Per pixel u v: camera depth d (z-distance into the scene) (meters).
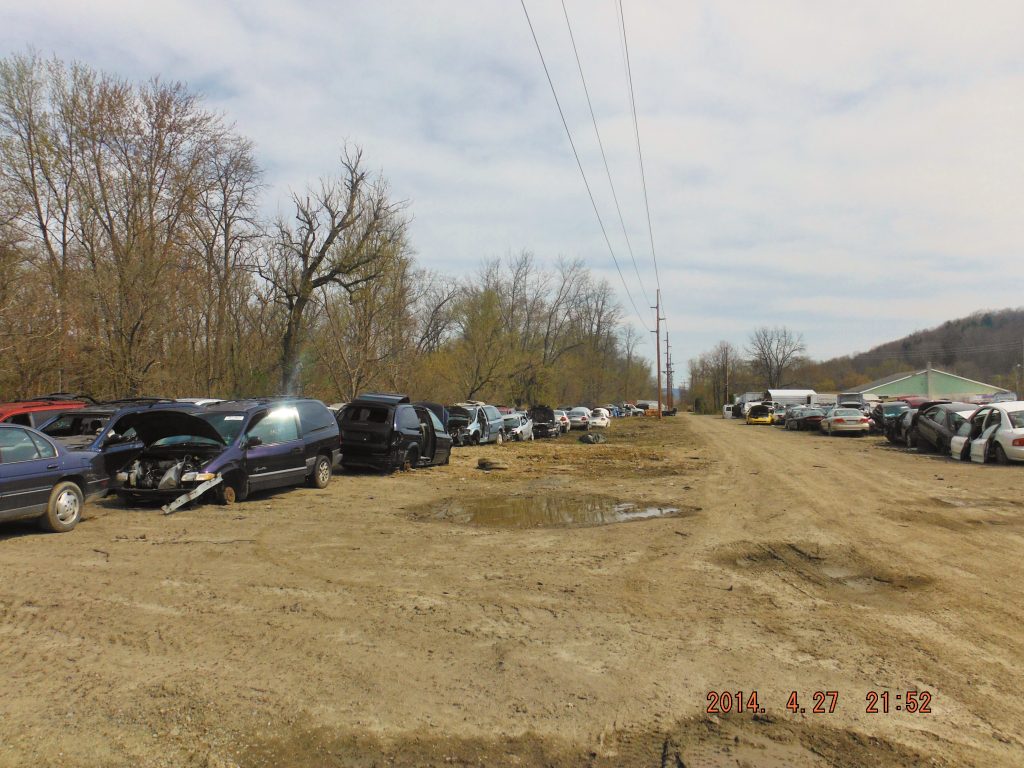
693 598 6.43
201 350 28.47
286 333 30.80
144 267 22.08
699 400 130.00
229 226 31.33
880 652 5.07
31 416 13.11
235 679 4.52
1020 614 5.96
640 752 3.68
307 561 7.74
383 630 5.48
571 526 10.20
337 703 4.20
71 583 6.75
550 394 56.53
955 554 8.17
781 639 5.34
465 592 6.56
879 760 3.59
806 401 77.62
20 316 18.33
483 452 24.66
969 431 19.39
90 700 4.19
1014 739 3.81
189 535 9.14
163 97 26.20
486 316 46.91
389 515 11.02
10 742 3.68
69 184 24.06
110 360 21.17
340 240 31.30
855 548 8.47
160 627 5.50
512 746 3.73
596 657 4.96
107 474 10.91
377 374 33.31
